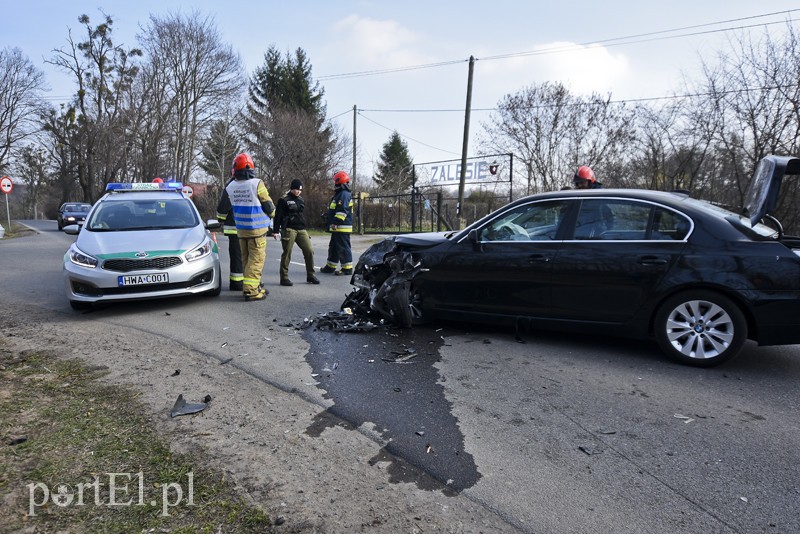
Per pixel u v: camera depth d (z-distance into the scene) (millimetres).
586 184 7969
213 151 35406
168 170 37062
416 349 4863
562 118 21391
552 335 5352
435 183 22500
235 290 7789
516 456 2910
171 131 37062
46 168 59344
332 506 2400
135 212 7328
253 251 6957
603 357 4660
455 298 5328
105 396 3635
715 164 14328
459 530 2256
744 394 3822
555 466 2809
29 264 10898
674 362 4508
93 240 6410
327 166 31281
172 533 2193
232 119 36094
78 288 6047
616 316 4613
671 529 2281
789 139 12180
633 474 2734
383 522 2293
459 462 2834
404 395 3764
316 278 8695
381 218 24859
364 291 6195
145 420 3258
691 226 4418
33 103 43531
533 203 5066
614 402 3674
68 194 59656
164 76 36250
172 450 2883
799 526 2309
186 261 6434
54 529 2213
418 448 2982
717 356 4297
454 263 5285
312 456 2861
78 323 5805
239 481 2584
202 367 4305
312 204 25109
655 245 4484
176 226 7102
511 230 5125
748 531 2273
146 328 5582
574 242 4785
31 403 3488
